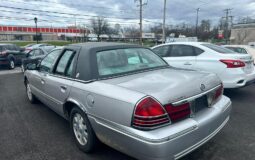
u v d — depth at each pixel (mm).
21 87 7602
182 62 5637
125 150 2318
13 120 4355
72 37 75188
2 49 12930
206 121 2467
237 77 4945
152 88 2346
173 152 2121
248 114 4398
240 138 3377
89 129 2818
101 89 2553
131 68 3180
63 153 3078
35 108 5113
